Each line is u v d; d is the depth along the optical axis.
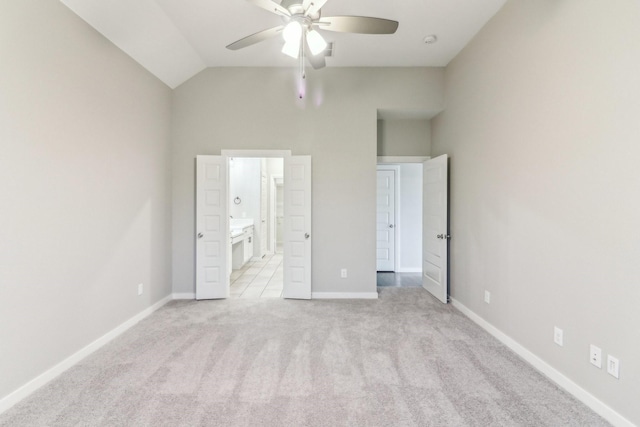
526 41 2.46
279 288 4.68
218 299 4.06
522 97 2.52
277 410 1.87
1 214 1.87
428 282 4.42
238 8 2.81
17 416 1.81
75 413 1.84
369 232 4.11
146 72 3.42
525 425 1.74
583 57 1.93
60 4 2.27
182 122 4.03
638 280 1.62
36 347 2.10
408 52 3.67
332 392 2.05
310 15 2.20
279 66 4.05
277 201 9.66
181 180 4.05
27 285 2.04
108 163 2.81
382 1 2.72
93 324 2.63
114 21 2.66
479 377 2.23
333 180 4.09
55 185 2.24
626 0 1.66
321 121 4.07
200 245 4.03
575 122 2.00
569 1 2.04
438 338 2.88
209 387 2.10
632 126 1.64
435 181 4.14
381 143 4.56
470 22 3.05
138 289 3.31
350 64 3.98
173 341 2.81
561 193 2.12
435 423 1.75
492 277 2.96
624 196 1.69
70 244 2.38
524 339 2.51
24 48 1.99
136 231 3.26
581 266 1.96
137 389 2.08
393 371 2.30
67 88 2.34
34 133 2.07
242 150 4.05
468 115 3.44
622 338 1.71
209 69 4.04
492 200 2.96
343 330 3.06
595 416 1.81
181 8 2.80
